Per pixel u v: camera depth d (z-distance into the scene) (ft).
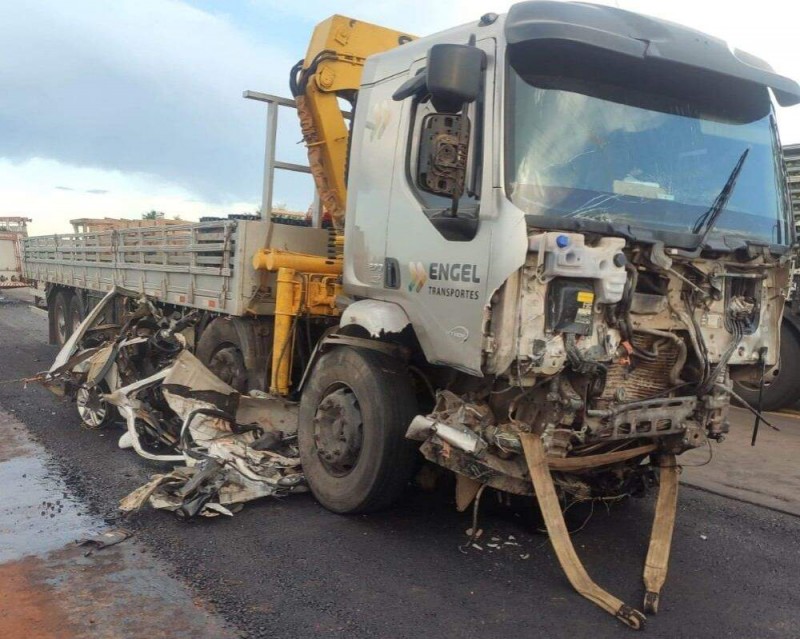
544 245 11.21
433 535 14.46
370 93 16.01
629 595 12.35
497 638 10.66
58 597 11.44
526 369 11.48
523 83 12.16
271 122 21.17
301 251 21.03
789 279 14.21
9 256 71.82
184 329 23.62
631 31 12.35
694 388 13.14
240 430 18.39
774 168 14.49
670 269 12.22
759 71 13.56
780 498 17.87
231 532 14.24
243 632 10.55
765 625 11.50
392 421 14.28
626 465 14.66
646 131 12.96
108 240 31.07
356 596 11.78
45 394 27.04
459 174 12.34
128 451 19.72
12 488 16.56
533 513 15.79
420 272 13.67
